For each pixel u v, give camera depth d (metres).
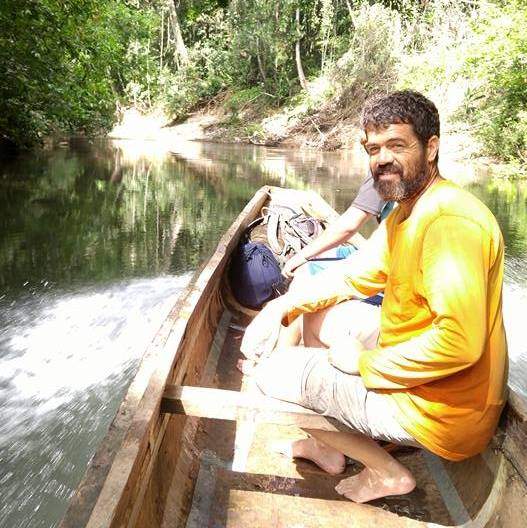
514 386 4.12
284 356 2.05
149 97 32.69
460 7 20.78
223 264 3.62
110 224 8.83
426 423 1.71
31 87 12.66
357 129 23.38
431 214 1.62
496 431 1.85
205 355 3.12
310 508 2.12
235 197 11.30
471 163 16.52
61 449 3.38
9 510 2.88
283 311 2.39
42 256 7.07
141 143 24.58
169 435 2.10
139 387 1.95
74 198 10.74
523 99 15.33
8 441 3.41
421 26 22.83
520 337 4.91
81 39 12.77
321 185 12.91
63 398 3.92
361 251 2.19
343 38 26.97
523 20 13.81
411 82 19.89
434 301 1.55
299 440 2.40
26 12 10.62
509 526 1.72
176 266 6.85
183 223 9.01
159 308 5.57
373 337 2.47
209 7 34.44
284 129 25.89
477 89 17.77
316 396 1.92
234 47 30.03
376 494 2.08
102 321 5.22
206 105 31.84
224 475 2.29
